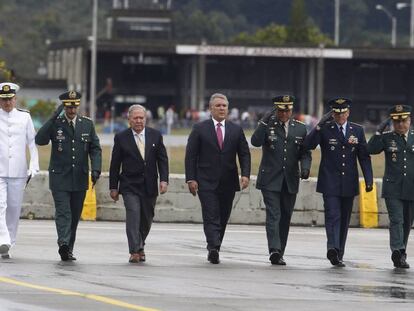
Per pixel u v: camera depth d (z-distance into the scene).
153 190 38.97
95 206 54.84
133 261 38.25
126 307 29.11
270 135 39.31
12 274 34.38
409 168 38.88
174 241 46.22
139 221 38.66
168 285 33.00
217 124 39.41
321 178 39.28
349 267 38.69
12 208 39.25
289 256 41.75
